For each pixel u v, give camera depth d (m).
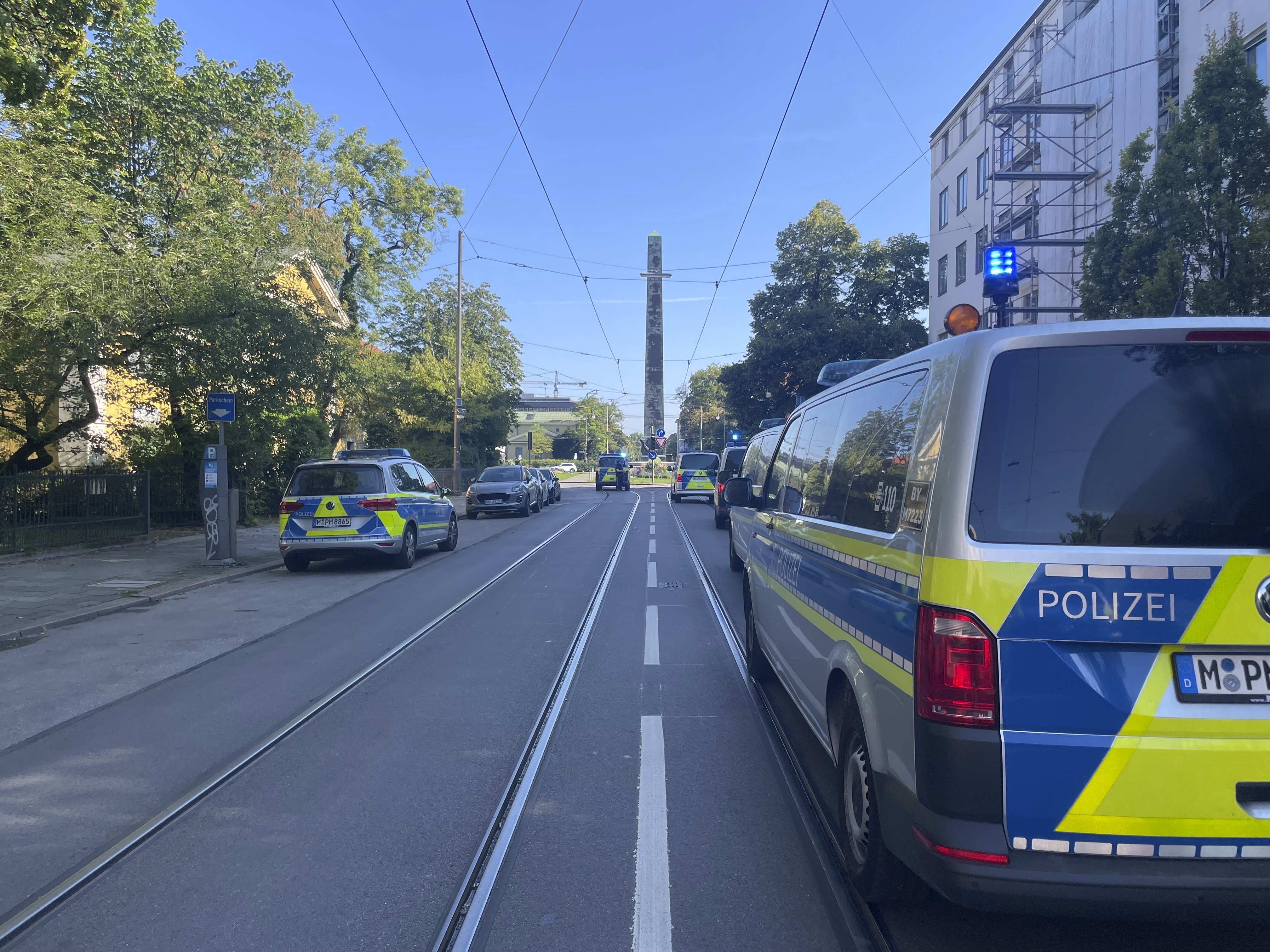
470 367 40.56
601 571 12.48
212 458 12.93
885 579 2.90
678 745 4.98
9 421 16.09
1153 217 13.39
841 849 3.48
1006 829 2.37
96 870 3.46
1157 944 2.93
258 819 3.96
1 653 7.40
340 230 21.34
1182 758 2.33
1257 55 16.67
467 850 3.65
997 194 29.06
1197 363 2.52
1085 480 2.45
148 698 5.98
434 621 8.70
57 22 10.51
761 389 41.91
